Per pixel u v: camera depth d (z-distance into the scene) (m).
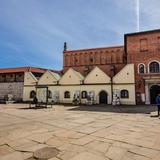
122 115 15.76
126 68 31.59
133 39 32.50
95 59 44.31
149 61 30.73
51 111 19.42
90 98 32.62
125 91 31.03
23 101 39.47
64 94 35.91
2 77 43.31
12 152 5.92
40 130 9.19
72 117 14.33
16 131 8.95
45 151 6.00
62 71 47.88
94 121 12.23
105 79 32.62
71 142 7.03
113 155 5.64
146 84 29.92
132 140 7.33
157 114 16.41
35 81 39.19
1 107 25.05
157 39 30.80
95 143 6.89
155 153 5.84
